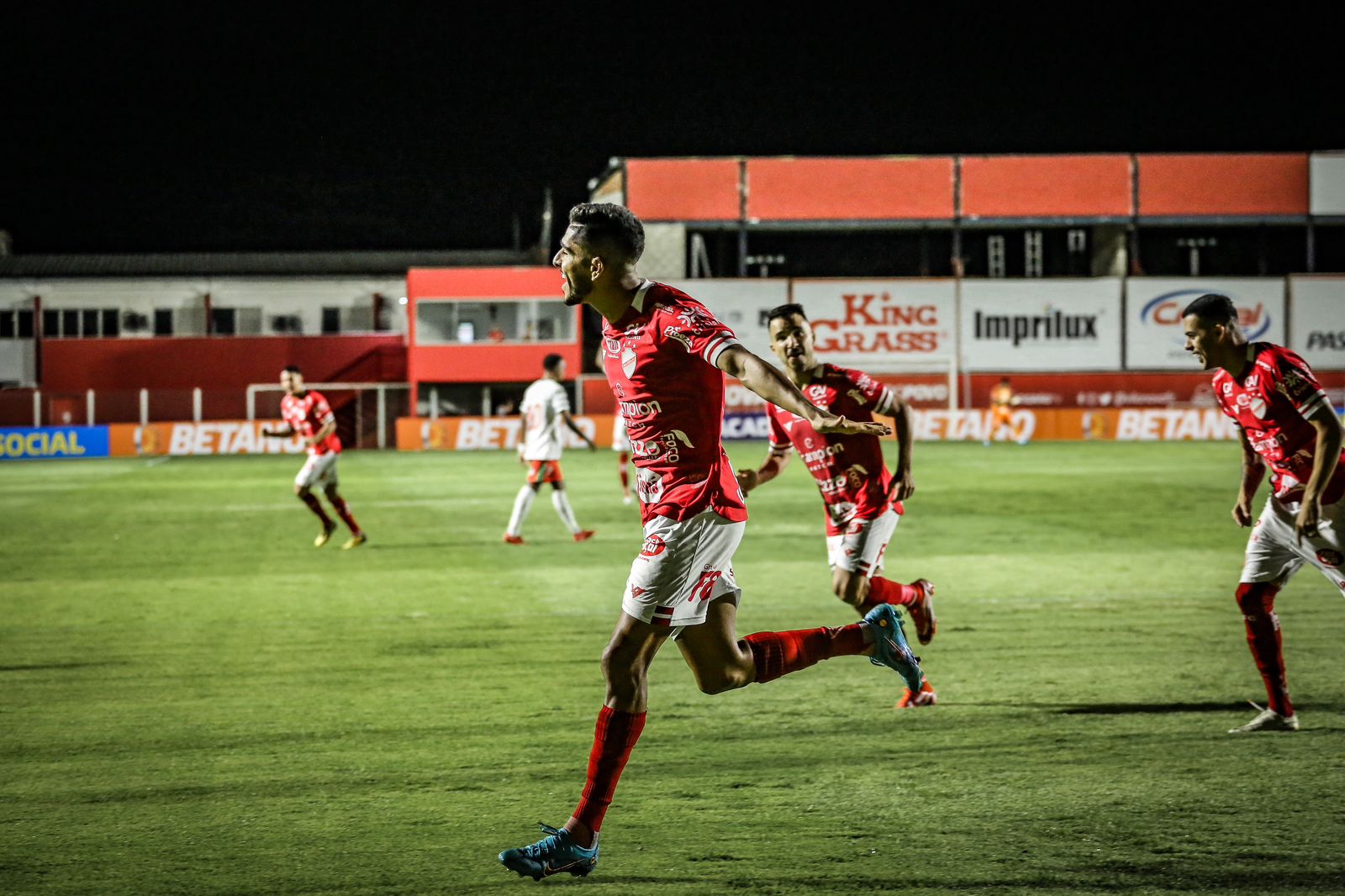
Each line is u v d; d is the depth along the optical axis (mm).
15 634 9828
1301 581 11367
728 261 56844
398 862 4703
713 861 4672
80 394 44219
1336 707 6883
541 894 4383
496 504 21516
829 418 4145
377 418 48406
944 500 20594
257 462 36062
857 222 49469
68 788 5660
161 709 7219
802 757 6012
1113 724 6586
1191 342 6391
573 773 5836
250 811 5316
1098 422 41781
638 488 4812
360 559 14406
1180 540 15227
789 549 14844
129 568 13820
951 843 4816
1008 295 48594
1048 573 12516
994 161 49531
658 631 4621
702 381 4523
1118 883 4395
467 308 48406
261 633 9766
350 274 58312
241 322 57375
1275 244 56812
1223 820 5035
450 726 6750
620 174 49469
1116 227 51188
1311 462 6148
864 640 5371
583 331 50156
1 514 20656
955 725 6582
